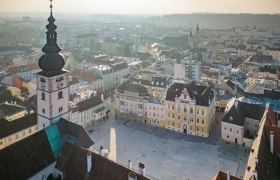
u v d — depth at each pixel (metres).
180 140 169.25
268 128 112.00
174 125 181.62
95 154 89.69
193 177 134.00
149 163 145.62
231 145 162.00
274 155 107.06
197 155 152.62
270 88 190.75
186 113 176.12
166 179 132.62
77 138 112.12
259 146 97.12
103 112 195.62
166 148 160.38
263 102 174.12
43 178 99.00
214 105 189.12
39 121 121.69
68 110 124.69
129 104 196.25
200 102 172.12
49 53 115.62
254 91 187.38
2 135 139.00
